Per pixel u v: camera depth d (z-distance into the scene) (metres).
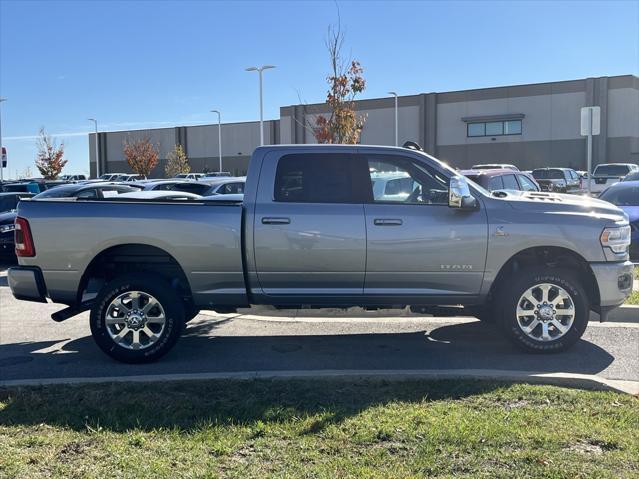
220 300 6.30
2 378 5.93
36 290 6.27
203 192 16.77
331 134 16.25
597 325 7.73
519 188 13.15
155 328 6.36
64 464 3.77
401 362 6.30
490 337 7.29
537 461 3.71
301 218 6.14
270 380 5.27
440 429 4.14
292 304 6.35
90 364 6.39
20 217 6.25
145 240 6.15
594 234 6.27
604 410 4.52
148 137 64.69
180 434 4.19
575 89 44.69
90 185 15.99
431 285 6.29
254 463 3.75
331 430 4.18
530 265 6.53
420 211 6.22
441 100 49.38
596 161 44.41
